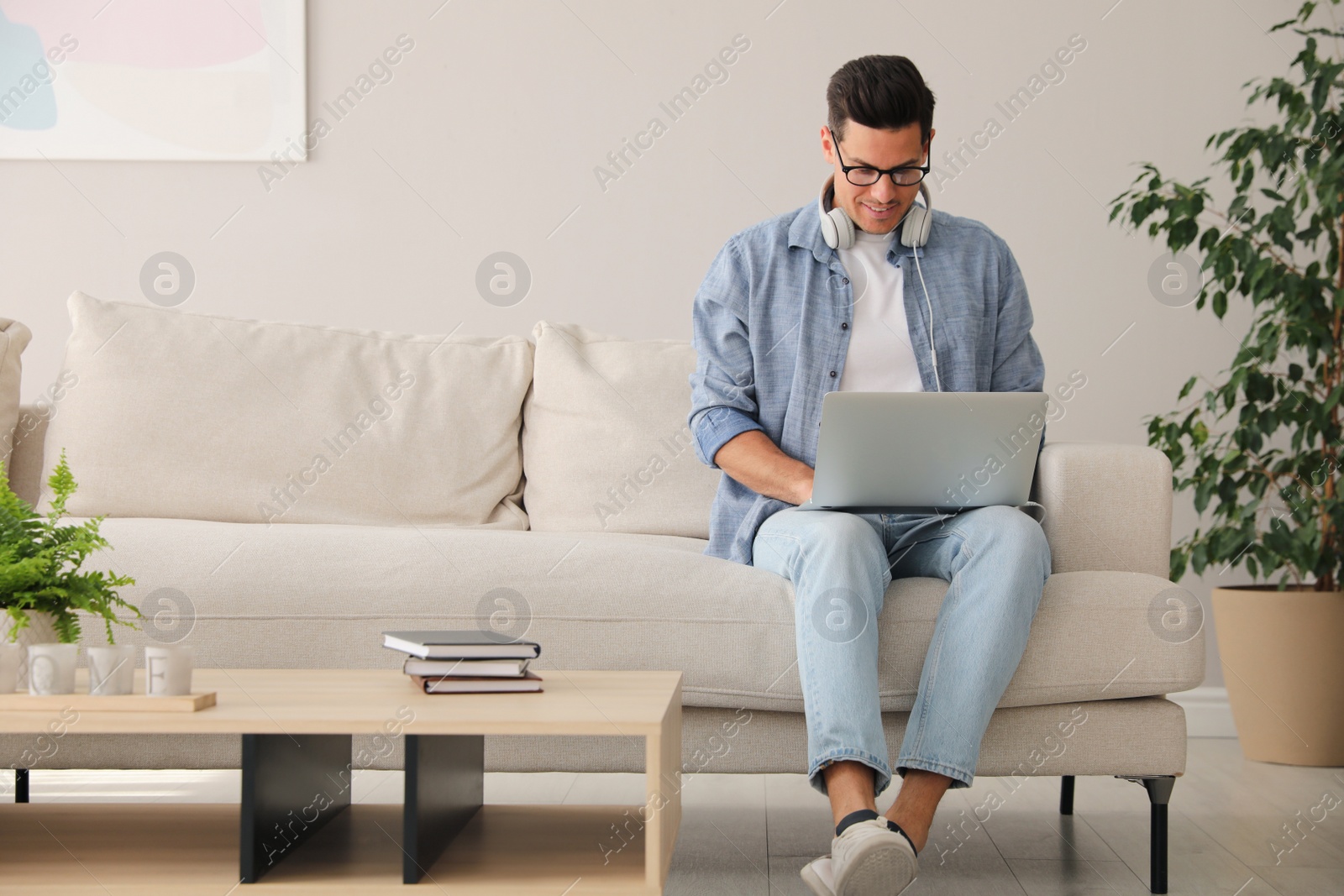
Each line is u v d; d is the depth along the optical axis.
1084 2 2.73
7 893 1.06
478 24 2.76
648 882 1.06
